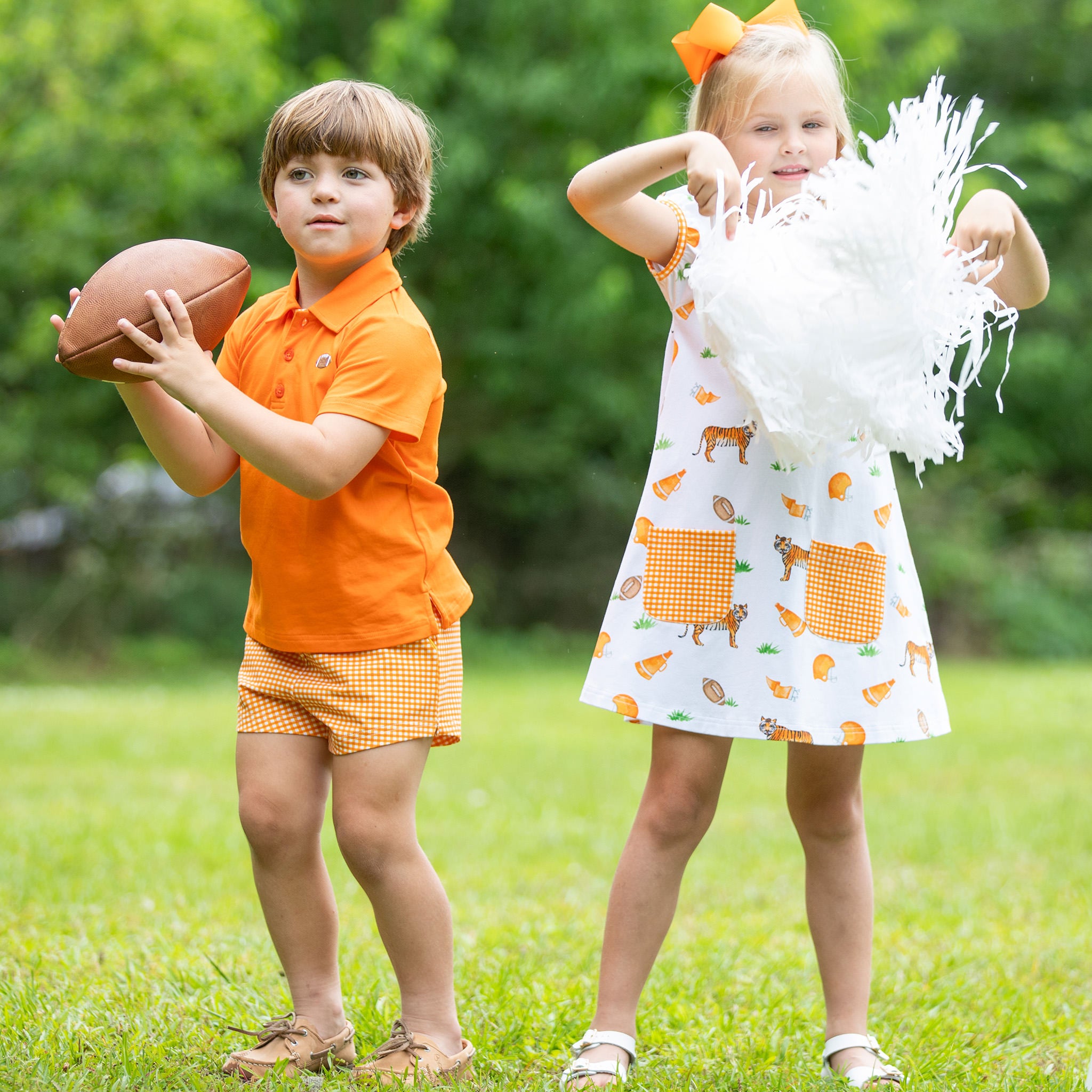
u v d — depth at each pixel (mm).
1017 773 12180
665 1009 4902
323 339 4043
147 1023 4410
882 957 5805
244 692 4121
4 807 9375
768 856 8242
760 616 4125
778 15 4688
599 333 24500
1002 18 30281
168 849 7812
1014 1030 4816
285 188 4043
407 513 4055
